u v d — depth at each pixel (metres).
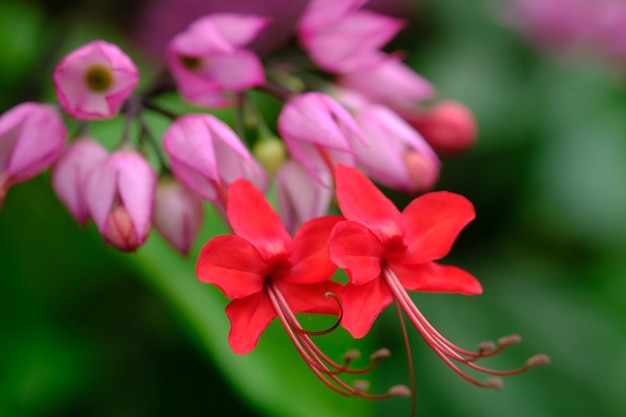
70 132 0.41
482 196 0.48
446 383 0.44
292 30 0.38
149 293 0.42
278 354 0.39
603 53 0.50
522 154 0.48
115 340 0.42
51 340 0.41
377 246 0.33
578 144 0.48
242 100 0.38
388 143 0.37
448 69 0.49
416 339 0.45
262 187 0.36
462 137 0.41
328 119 0.36
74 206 0.36
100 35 0.47
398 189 0.37
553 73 0.50
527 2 0.49
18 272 0.41
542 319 0.47
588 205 0.48
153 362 0.42
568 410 0.45
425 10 0.49
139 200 0.35
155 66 0.47
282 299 0.33
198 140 0.35
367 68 0.39
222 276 0.33
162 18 0.47
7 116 0.36
